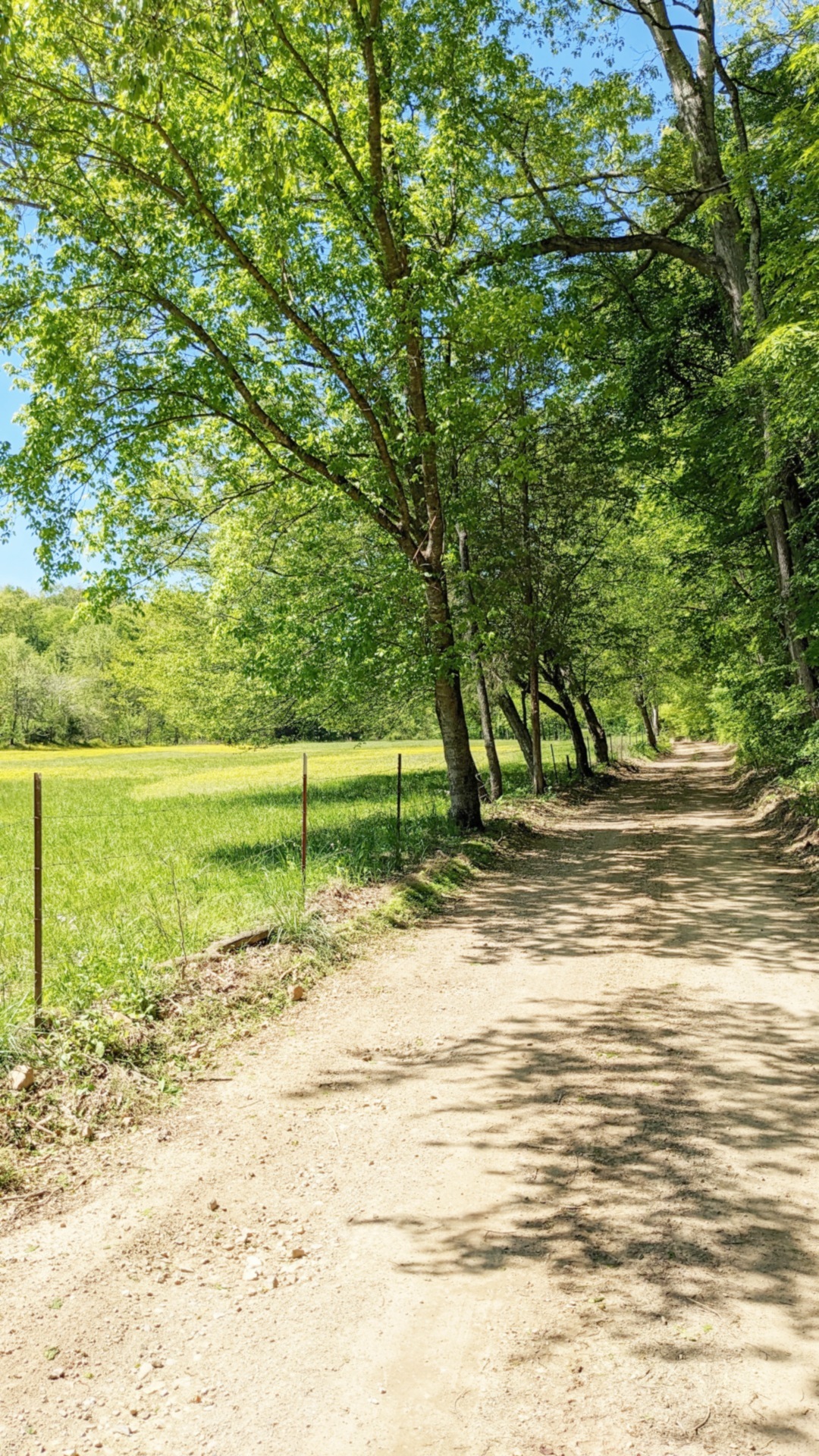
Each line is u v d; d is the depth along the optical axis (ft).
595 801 84.74
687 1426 9.10
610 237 59.16
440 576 48.98
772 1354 10.16
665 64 57.88
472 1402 9.59
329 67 41.32
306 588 49.67
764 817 58.03
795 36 51.72
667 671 113.80
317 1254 12.58
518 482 56.65
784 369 38.86
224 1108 17.48
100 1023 19.01
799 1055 19.47
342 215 42.93
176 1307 11.40
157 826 55.93
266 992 23.85
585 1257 12.22
